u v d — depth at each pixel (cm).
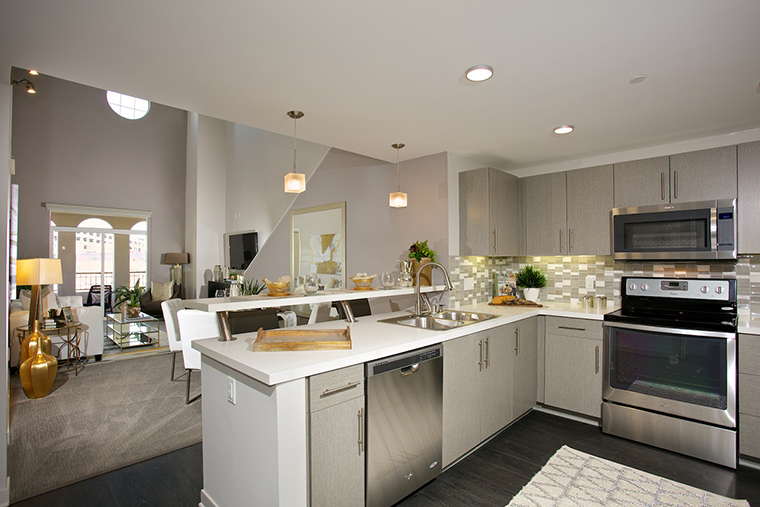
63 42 173
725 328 251
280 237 581
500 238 357
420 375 218
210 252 862
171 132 907
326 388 172
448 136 314
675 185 306
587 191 348
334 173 484
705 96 238
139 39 172
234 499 183
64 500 215
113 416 327
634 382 284
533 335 333
